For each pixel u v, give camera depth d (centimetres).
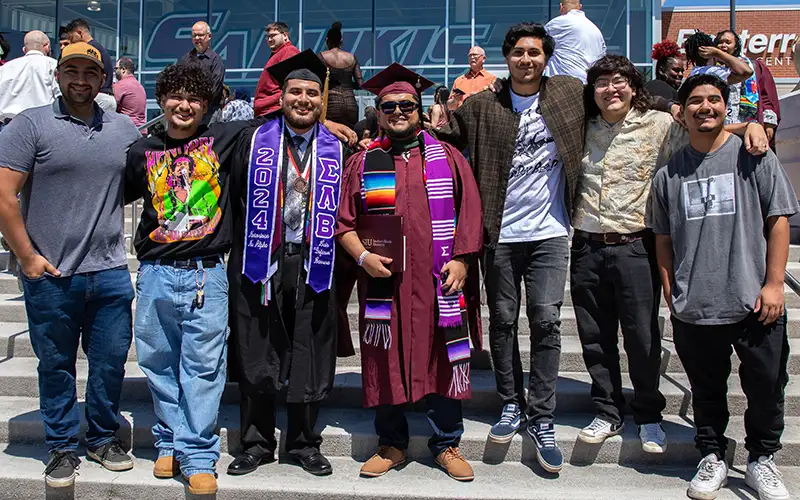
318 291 348
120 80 754
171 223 340
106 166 344
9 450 379
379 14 1327
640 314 356
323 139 361
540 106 358
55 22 1405
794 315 495
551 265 358
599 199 360
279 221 350
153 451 382
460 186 358
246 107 706
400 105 346
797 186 642
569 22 497
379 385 353
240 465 354
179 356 353
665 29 1916
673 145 354
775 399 327
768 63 1888
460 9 1307
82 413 401
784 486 329
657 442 361
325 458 363
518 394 377
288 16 1347
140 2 1383
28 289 341
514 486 344
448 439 359
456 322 349
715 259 326
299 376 348
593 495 333
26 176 332
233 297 354
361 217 353
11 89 580
